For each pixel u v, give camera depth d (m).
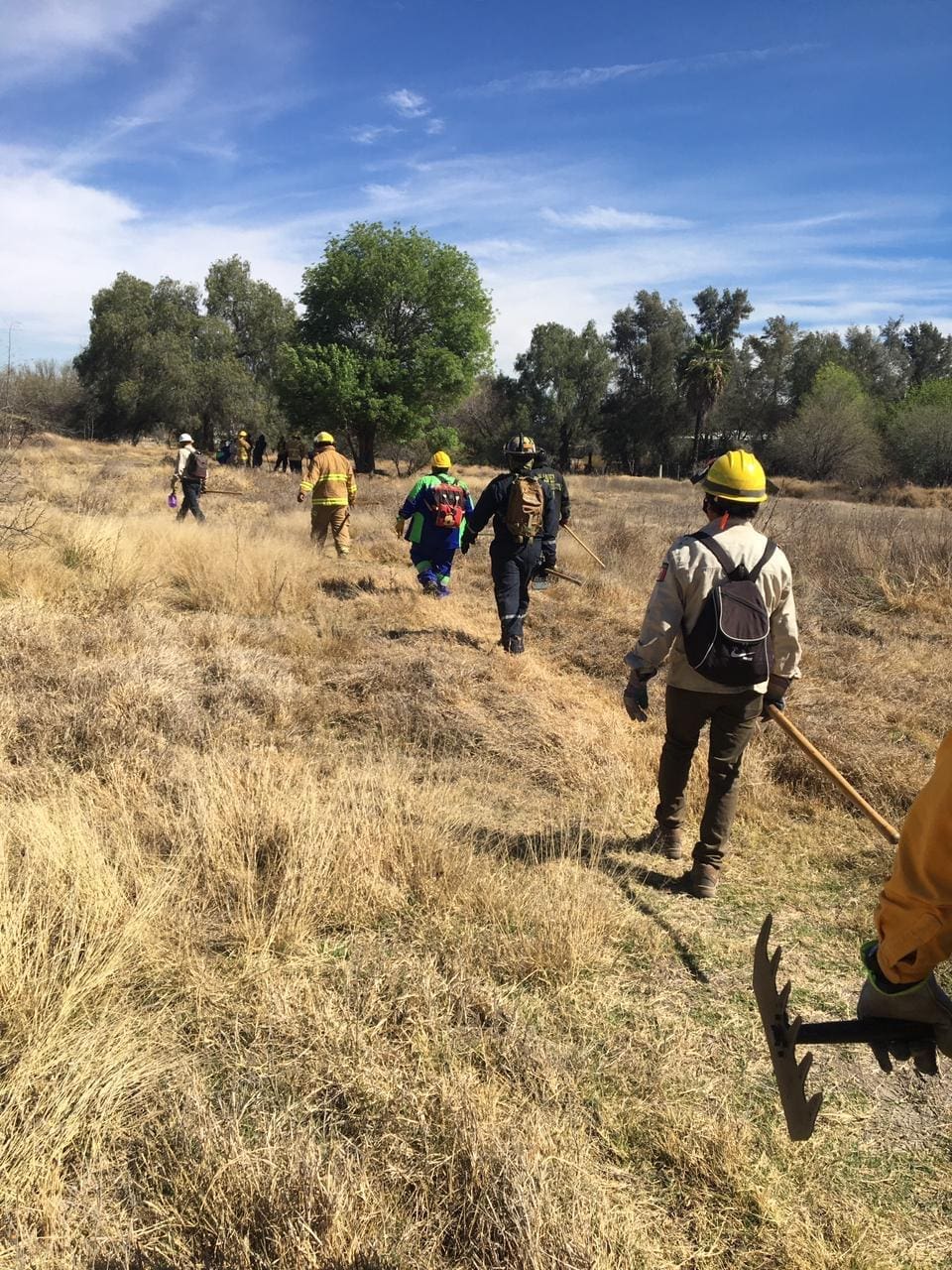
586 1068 2.66
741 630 3.50
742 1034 2.90
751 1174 2.32
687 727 3.83
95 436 70.56
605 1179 2.27
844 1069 2.80
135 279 70.56
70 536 9.10
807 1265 2.08
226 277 73.88
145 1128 2.30
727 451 3.68
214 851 3.51
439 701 5.77
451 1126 2.31
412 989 2.90
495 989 2.99
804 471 51.44
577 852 3.96
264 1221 2.01
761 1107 2.58
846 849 4.24
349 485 11.72
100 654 6.08
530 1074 2.57
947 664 7.45
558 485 7.42
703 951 3.37
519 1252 1.96
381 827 3.85
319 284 44.50
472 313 45.34
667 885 3.86
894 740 5.65
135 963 2.93
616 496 31.78
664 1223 2.17
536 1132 2.31
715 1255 2.09
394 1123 2.34
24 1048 2.46
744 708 3.65
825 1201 2.28
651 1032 2.87
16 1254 1.92
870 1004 1.54
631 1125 2.45
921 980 1.43
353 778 4.54
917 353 82.81
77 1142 2.23
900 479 48.50
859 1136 2.51
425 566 9.09
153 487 20.64
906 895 1.38
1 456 10.27
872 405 58.66
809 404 54.91
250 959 2.99
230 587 8.60
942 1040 1.47
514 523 6.97
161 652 5.98
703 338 66.44
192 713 5.16
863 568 10.73
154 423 70.06
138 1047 2.58
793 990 3.14
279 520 15.02
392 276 44.00
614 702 6.29
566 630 8.29
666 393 73.88
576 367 75.38
